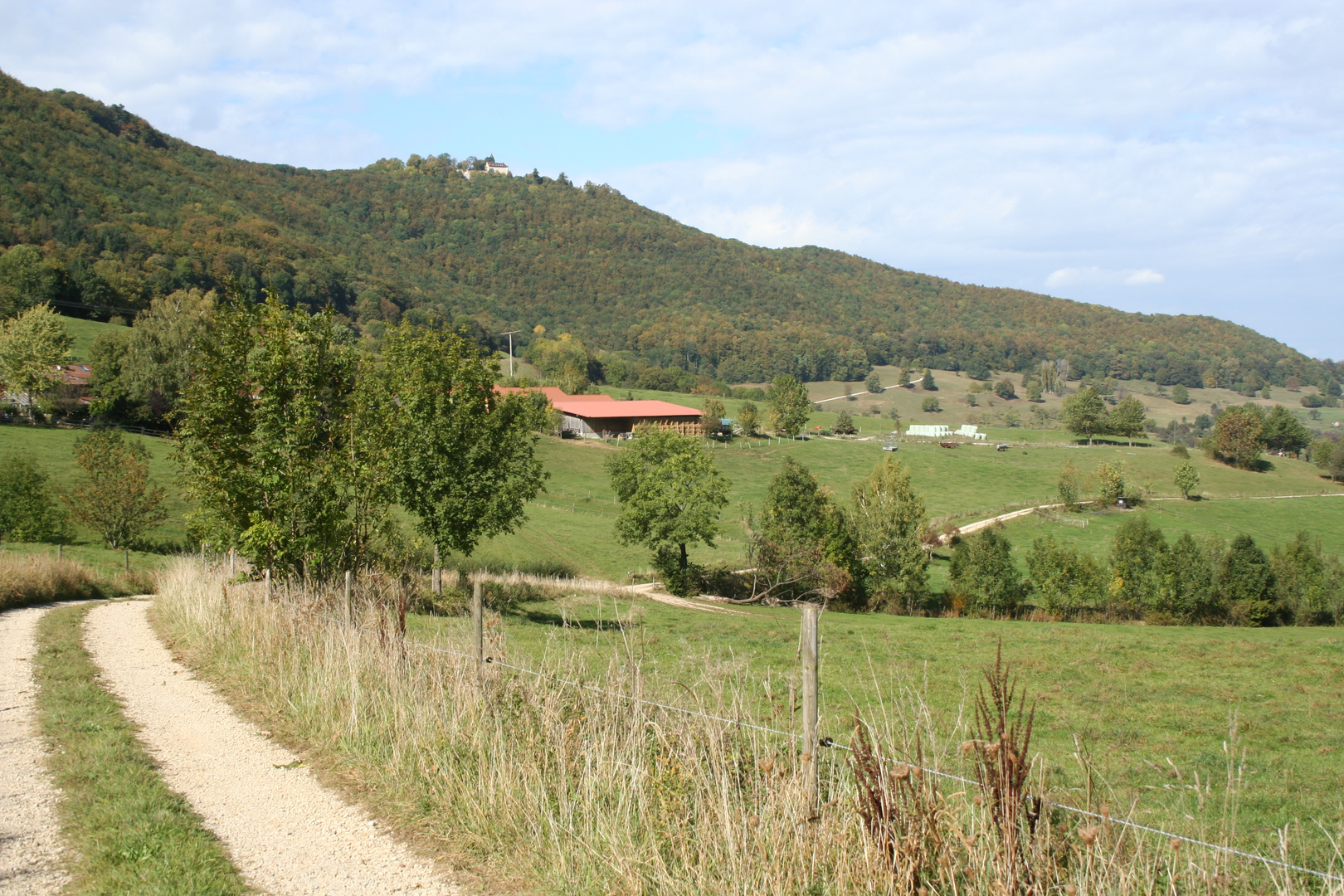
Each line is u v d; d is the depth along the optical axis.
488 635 9.59
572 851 5.89
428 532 27.88
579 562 52.53
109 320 115.88
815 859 5.21
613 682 7.51
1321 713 18.56
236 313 17.77
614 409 119.75
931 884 4.99
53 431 69.56
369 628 10.20
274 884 5.58
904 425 166.88
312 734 8.85
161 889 5.34
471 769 7.19
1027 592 50.84
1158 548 50.81
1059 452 128.12
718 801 5.78
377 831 6.50
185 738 8.97
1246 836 7.90
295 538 16.45
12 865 5.74
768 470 108.00
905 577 50.53
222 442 17.09
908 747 5.63
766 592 47.91
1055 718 17.08
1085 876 4.75
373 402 21.86
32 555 28.22
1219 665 26.17
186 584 18.73
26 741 8.76
